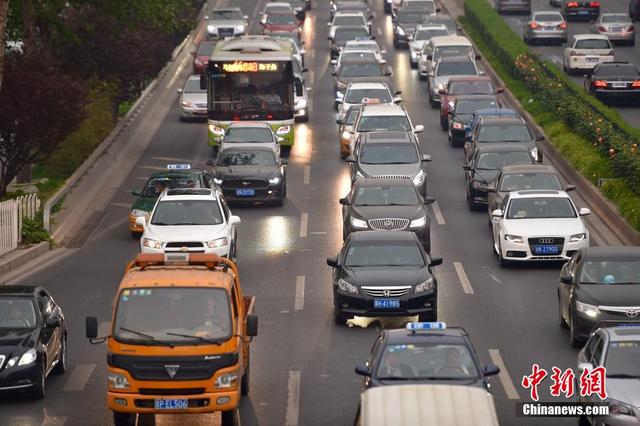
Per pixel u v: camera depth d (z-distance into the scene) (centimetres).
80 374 6488
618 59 18838
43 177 13238
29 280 8756
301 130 15212
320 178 12550
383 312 7269
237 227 10456
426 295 7281
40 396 6009
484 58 19575
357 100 15050
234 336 5291
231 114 13600
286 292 8256
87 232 10544
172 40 19425
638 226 9488
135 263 5738
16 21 14038
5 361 5853
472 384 4847
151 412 5222
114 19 15038
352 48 18550
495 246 9275
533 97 15638
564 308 7131
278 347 6931
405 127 12938
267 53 13588
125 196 12050
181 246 8588
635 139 11331
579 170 11825
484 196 10825
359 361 6625
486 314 7606
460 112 13912
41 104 11119
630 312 6656
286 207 11269
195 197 9025
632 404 4991
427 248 9350
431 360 4984
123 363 5222
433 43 17862
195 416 5731
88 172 12269
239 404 5894
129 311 5319
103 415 5766
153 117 16388
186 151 14288
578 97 14162
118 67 15062
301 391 6103
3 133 11231
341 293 7312
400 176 10962
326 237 10006
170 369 5209
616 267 6981
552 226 8888
